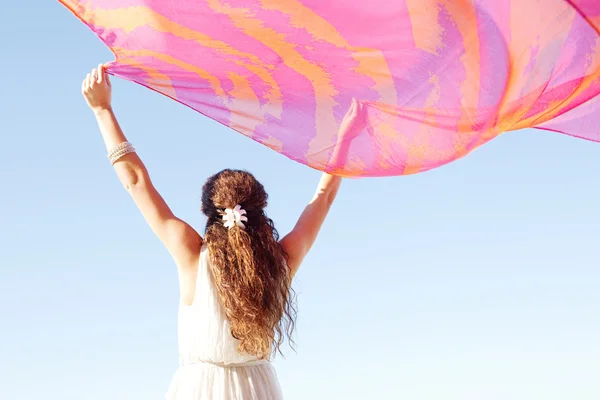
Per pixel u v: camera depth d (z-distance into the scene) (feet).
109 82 10.91
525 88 10.04
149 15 10.87
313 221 11.14
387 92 10.66
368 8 10.17
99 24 11.10
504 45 9.81
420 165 10.82
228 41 10.91
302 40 10.65
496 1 9.62
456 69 10.18
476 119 10.32
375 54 10.52
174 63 11.21
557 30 9.65
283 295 10.47
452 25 10.00
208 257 10.21
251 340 9.94
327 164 11.10
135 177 10.39
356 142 10.98
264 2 10.44
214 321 9.98
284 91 11.14
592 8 9.34
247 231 10.44
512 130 11.08
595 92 10.25
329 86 10.95
